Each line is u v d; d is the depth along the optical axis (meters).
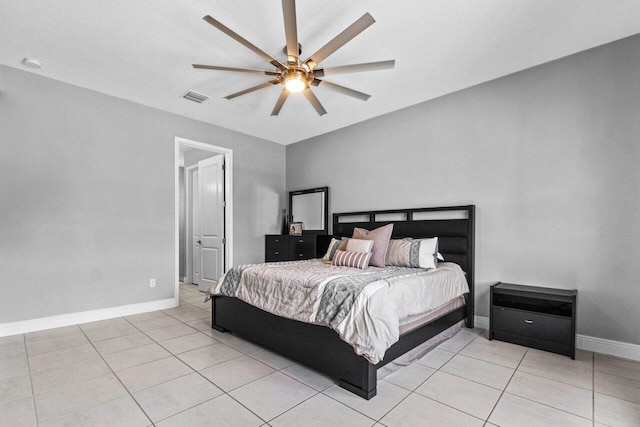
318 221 5.08
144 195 3.88
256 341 2.77
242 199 5.03
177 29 2.44
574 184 2.84
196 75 3.16
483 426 1.68
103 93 3.57
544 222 3.00
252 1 2.13
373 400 1.93
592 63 2.76
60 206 3.27
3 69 2.98
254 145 5.22
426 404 1.88
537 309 2.84
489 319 3.03
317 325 2.26
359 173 4.55
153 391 2.01
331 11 2.23
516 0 2.12
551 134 2.97
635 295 2.54
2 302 2.95
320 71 2.47
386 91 3.54
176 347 2.76
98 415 1.75
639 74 2.56
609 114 2.69
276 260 5.06
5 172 2.98
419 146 3.91
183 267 6.66
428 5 2.17
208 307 4.14
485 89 3.39
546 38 2.57
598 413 1.79
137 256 3.80
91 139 3.48
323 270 2.93
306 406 1.86
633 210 2.57
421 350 2.59
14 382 2.11
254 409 1.83
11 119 3.02
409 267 3.29
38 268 3.13
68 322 3.30
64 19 2.31
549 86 2.99
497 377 2.22
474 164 3.46
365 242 3.41
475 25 2.39
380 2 2.14
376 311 2.01
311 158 5.27
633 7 2.19
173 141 4.16
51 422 1.68
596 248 2.73
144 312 3.85
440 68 3.04
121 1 2.13
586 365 2.41
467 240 3.44
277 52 2.75
